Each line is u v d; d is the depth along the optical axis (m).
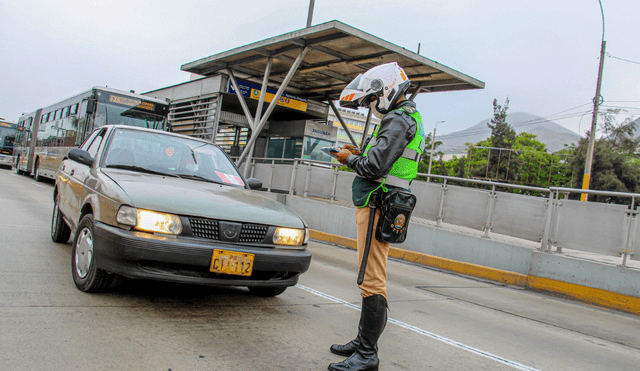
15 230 6.55
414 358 3.28
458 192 8.73
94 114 13.48
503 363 3.41
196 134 16.80
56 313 3.19
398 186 2.79
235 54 13.34
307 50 11.91
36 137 20.42
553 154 55.28
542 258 7.29
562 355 3.82
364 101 2.93
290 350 3.06
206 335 3.12
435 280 7.21
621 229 6.56
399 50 10.82
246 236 3.63
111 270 3.35
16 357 2.43
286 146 18.72
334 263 7.45
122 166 4.45
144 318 3.31
